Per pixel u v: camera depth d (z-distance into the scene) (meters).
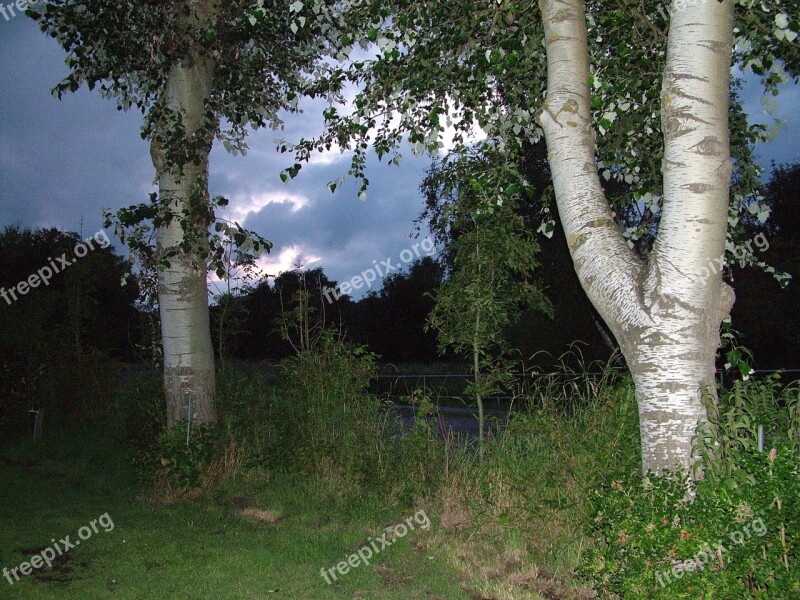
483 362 8.53
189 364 10.26
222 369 12.45
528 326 19.36
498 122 8.52
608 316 5.52
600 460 6.43
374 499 8.43
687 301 5.12
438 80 8.38
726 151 5.22
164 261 9.95
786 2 6.74
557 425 7.07
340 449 9.24
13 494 9.07
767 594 4.13
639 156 8.35
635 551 4.50
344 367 9.84
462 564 6.42
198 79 10.55
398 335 37.16
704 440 4.91
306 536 7.41
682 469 4.86
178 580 6.00
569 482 6.80
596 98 6.50
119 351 27.00
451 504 7.72
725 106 5.26
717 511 4.29
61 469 11.00
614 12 7.71
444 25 8.13
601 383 7.29
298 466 9.40
